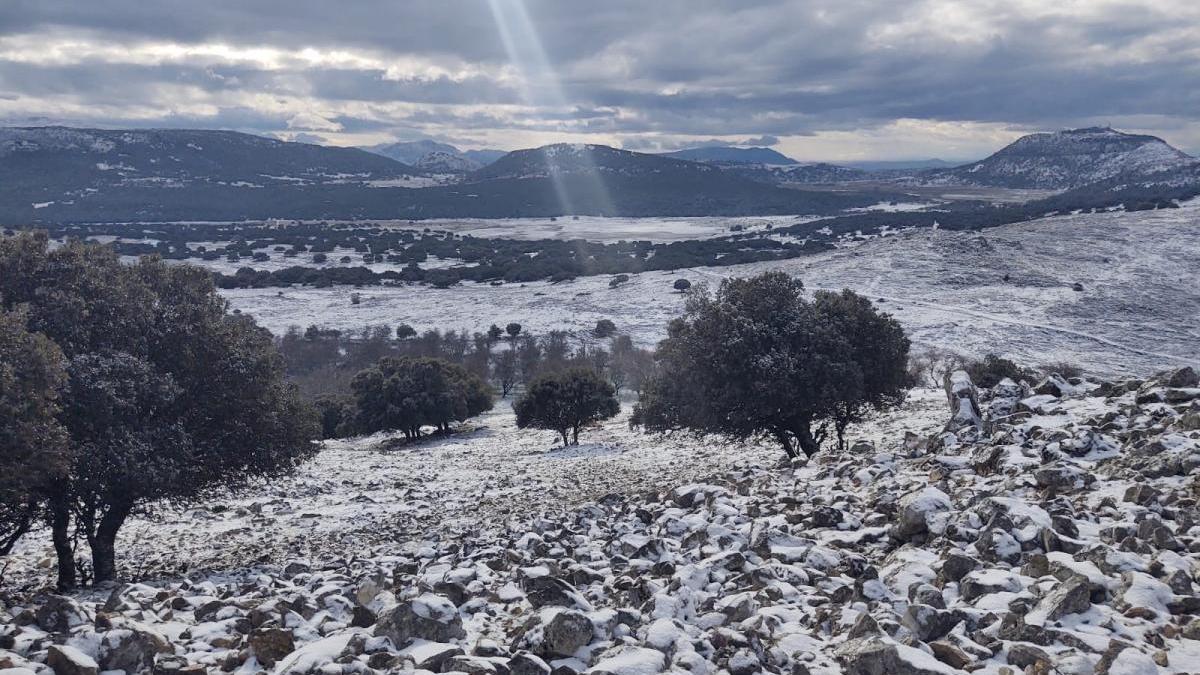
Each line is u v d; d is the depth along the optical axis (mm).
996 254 145375
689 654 6555
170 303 20281
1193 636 6828
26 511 17219
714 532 11461
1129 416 16172
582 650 6875
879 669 6133
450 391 67250
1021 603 7414
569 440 55344
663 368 31453
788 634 7430
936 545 9945
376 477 38531
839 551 10422
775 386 26750
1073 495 11617
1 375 13719
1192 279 129625
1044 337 100750
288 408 21969
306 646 7066
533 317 120688
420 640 7191
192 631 8453
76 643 6941
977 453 15250
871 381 29438
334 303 139750
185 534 25391
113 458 16531
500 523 20969
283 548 21797
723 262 165875
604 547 12078
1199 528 9375
